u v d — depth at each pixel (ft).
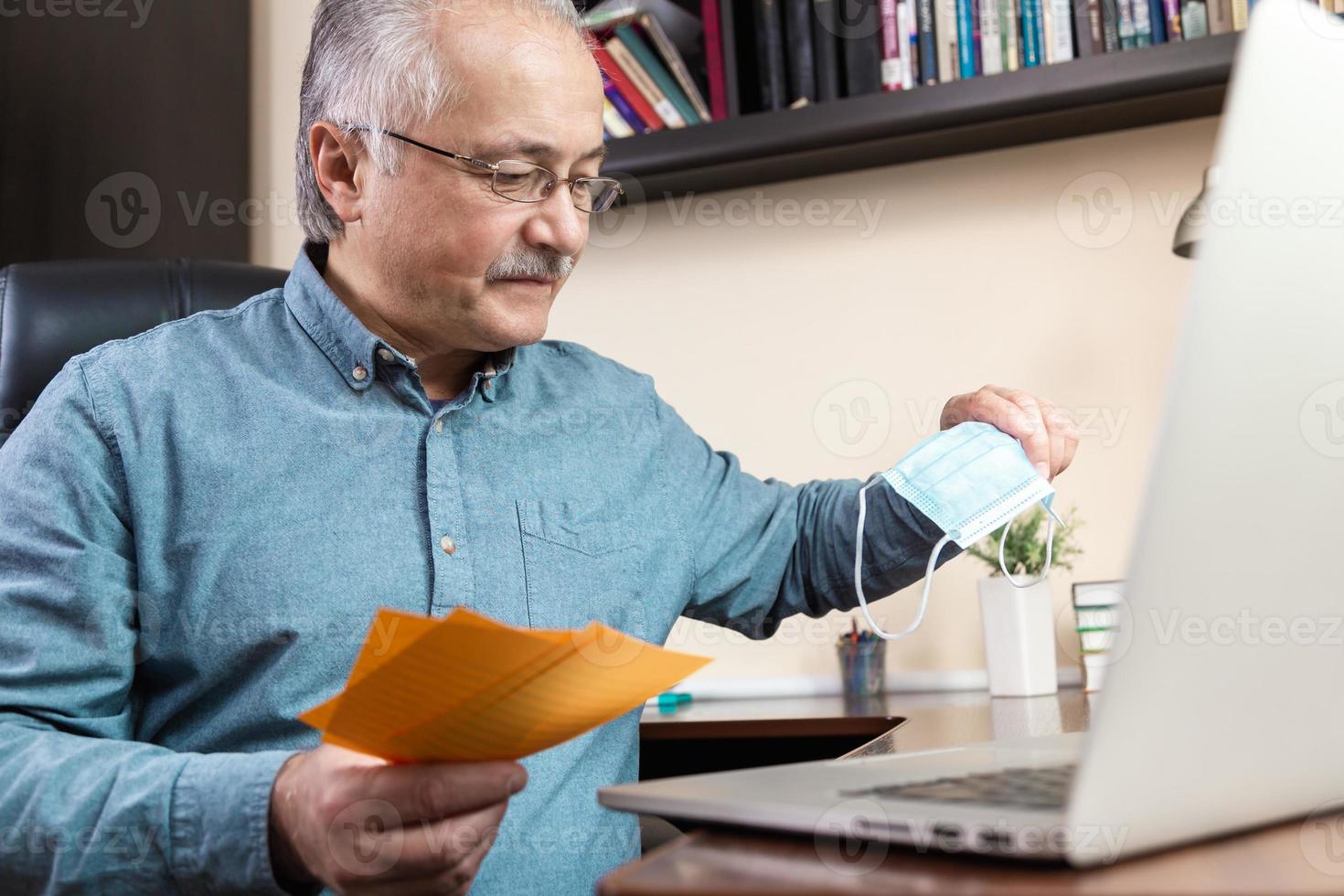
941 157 5.75
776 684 5.78
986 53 5.23
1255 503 1.22
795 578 3.62
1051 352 5.57
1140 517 1.16
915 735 3.04
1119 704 1.16
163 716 2.97
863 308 5.88
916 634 5.62
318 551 2.98
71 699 2.72
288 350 3.19
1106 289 5.51
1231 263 1.17
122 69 5.87
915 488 2.95
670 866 1.31
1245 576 1.23
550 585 3.22
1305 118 1.25
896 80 5.35
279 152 6.68
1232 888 1.12
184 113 6.18
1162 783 1.22
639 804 1.58
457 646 1.44
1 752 2.40
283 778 2.02
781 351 5.99
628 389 3.76
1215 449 1.18
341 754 1.93
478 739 1.69
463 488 3.19
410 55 2.93
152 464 2.97
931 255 5.78
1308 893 1.10
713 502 3.68
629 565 3.39
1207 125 5.38
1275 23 1.24
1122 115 5.26
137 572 2.95
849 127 5.32
